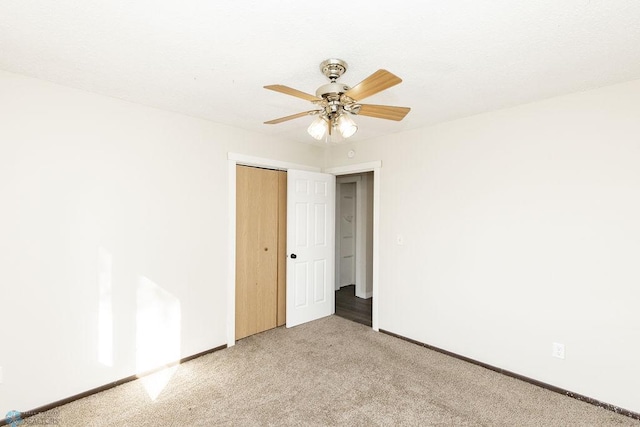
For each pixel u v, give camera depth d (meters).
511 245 2.59
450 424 1.99
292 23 1.50
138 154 2.56
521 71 1.98
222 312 3.12
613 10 1.38
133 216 2.53
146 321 2.60
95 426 1.96
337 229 5.66
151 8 1.39
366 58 1.83
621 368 2.11
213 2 1.35
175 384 2.45
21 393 2.04
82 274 2.29
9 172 2.01
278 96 2.41
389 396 2.29
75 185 2.26
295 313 3.74
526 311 2.51
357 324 3.80
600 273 2.19
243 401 2.22
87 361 2.30
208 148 3.01
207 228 3.00
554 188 2.38
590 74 2.01
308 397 2.27
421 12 1.41
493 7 1.37
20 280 2.04
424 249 3.16
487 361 2.72
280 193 3.81
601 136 2.19
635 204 2.07
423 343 3.17
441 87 2.22
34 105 2.10
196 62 1.90
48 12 1.42
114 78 2.12
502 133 2.64
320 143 3.96
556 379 2.37
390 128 3.23
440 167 3.04
